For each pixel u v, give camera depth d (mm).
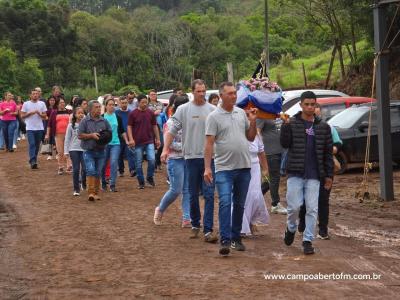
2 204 12852
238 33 77875
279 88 9461
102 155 13195
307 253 8242
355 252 8414
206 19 82125
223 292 6656
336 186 14594
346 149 16453
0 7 61719
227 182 8203
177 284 7000
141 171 14703
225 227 8172
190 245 8945
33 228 10391
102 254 8508
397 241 9109
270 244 8930
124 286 6984
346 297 6445
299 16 35719
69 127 13875
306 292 6617
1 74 50688
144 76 71625
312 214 8234
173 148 10102
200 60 74438
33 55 61875
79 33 68500
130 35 73875
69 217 11289
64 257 8375
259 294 6562
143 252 8578
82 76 66250
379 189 14031
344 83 31406
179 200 13164
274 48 69938
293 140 8242
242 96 9297
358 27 30906
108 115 14375
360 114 16766
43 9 63594
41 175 17281
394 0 12273
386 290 6688
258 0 103500
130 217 11203
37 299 6574
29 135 18531
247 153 8289
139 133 14602
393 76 27469
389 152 12727
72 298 6582
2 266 7977
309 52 69938
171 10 102062
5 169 18688
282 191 14156
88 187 13094
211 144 8250
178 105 10500
